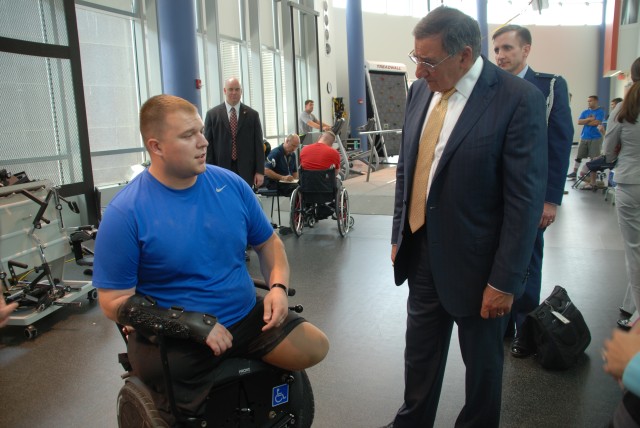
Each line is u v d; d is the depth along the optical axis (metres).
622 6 15.80
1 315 1.43
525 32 2.26
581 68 17.33
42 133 3.89
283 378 1.49
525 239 1.41
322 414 2.11
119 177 6.21
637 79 2.53
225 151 4.35
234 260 1.48
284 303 1.48
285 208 7.15
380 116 12.10
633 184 2.57
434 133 1.57
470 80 1.47
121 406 1.41
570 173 10.18
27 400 2.30
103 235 1.35
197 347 1.35
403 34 14.81
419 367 1.72
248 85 8.75
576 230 5.32
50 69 3.89
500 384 1.66
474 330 1.58
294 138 5.64
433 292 1.65
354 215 6.43
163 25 5.70
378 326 3.01
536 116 1.39
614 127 2.62
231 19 8.20
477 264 1.52
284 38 9.56
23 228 3.12
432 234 1.56
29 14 3.72
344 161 8.91
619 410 1.09
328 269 4.18
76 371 2.57
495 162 1.44
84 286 3.43
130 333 1.48
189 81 5.79
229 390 1.41
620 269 3.97
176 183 1.41
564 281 3.71
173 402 1.28
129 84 6.27
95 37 5.77
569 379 2.35
